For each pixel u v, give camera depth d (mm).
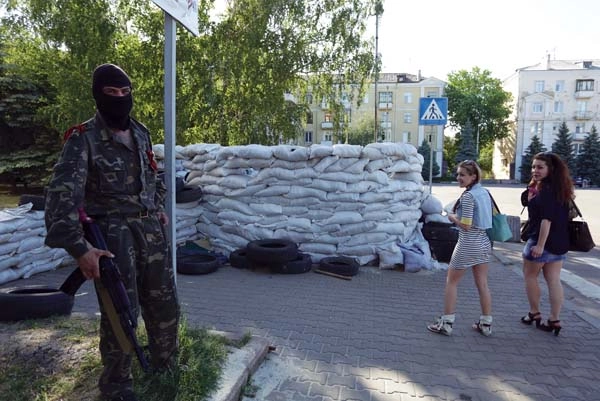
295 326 4473
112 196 2355
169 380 2750
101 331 2455
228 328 4359
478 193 4320
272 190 6977
